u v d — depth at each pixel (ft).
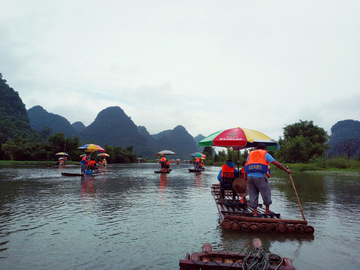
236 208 20.58
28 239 13.92
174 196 29.84
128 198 27.99
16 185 38.78
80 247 12.73
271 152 150.30
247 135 19.43
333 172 83.61
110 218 18.84
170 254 11.89
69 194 30.30
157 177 59.26
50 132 526.98
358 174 73.36
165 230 15.80
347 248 12.98
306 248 12.93
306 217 19.80
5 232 15.16
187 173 77.71
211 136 21.83
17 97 565.53
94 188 36.22
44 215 19.57
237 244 13.28
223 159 170.50
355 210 22.39
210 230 15.85
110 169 99.55
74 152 188.96
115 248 12.62
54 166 115.14
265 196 16.98
